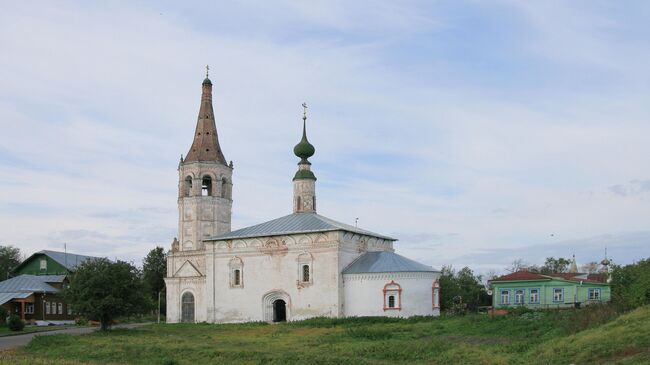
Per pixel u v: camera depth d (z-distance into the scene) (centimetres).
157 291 13300
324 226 8225
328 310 7950
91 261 7325
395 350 4778
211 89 9850
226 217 9512
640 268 5625
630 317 4331
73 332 7438
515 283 8869
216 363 4688
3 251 14262
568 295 8600
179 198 9500
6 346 5900
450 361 4294
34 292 9556
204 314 9019
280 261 8375
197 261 9194
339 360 4422
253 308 8481
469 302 11294
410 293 7669
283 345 5522
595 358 3709
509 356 4200
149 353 5166
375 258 8106
